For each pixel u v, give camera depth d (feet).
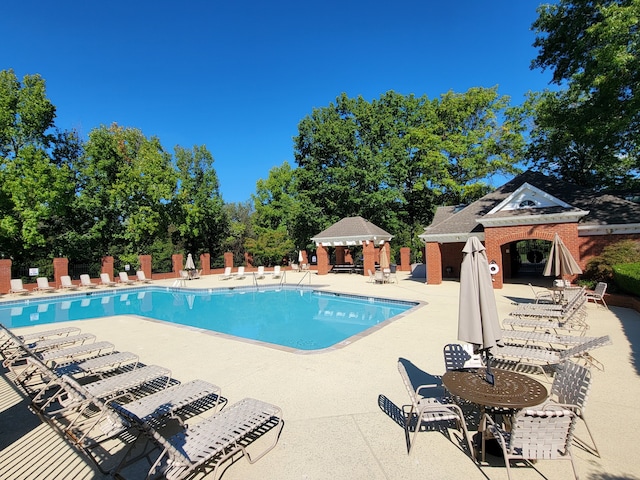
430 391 20.21
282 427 16.58
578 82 60.18
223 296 73.20
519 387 14.11
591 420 16.43
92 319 47.01
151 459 14.37
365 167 119.44
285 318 50.42
